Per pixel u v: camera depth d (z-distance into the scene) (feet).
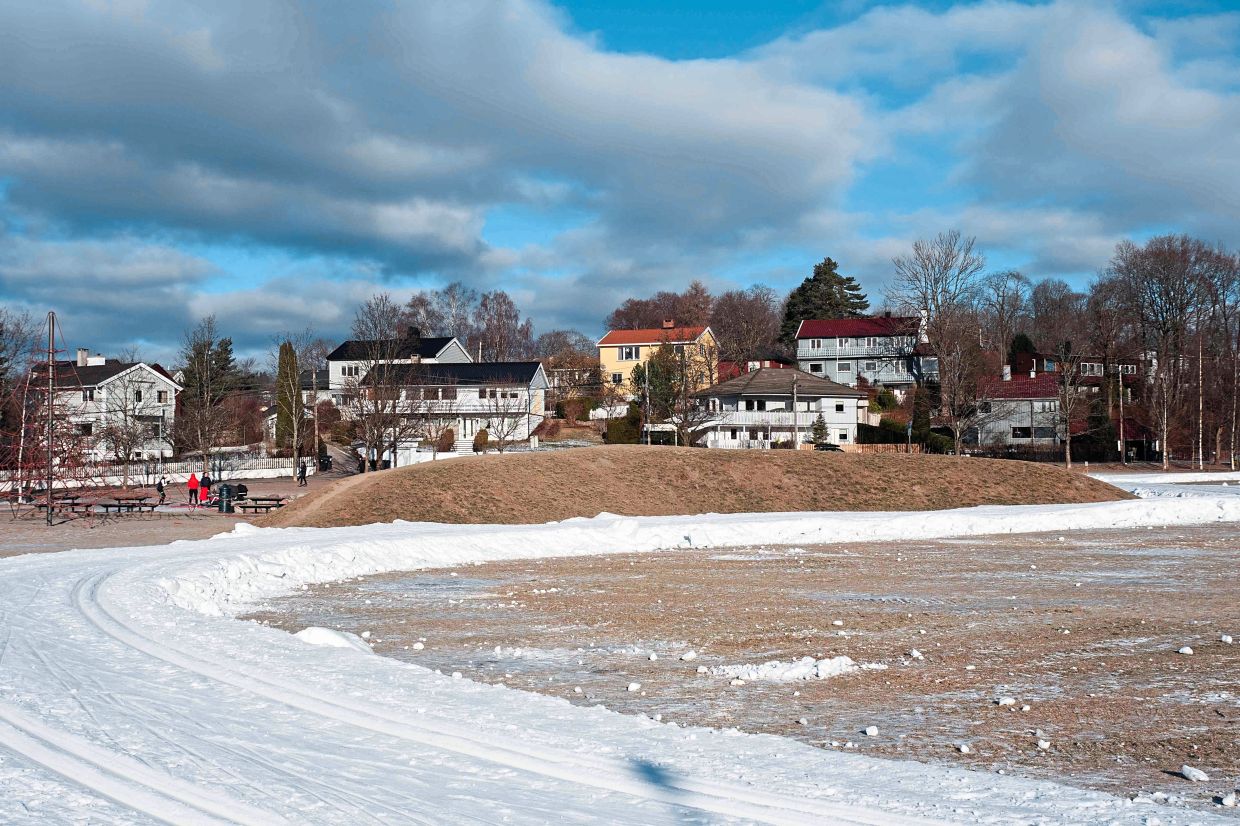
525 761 30.89
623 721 36.73
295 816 25.38
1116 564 97.60
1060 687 45.57
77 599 65.51
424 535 113.19
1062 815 26.45
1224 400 297.53
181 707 37.06
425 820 25.20
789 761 31.65
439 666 51.21
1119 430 301.22
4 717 35.19
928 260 295.28
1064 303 455.63
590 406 335.06
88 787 27.55
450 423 282.15
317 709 37.22
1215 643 55.98
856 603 73.41
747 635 60.39
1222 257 315.58
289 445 268.00
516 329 476.54
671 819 25.48
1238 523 145.28
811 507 164.35
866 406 310.86
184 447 267.80
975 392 285.84
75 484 201.05
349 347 311.68
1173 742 36.14
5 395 196.75
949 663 51.37
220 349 329.52
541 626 64.23
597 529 122.72
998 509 155.43
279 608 73.00
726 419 289.94
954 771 31.22
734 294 498.28
